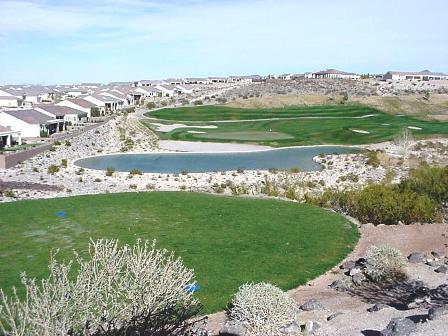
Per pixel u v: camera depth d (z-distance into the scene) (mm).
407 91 148750
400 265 18578
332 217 27969
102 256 9156
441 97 135375
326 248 22828
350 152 71250
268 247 22891
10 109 82500
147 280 8812
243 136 85688
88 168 56594
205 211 29250
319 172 53781
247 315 12844
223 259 21188
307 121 102312
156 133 86375
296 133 89062
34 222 26938
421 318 12508
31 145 67188
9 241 23609
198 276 19094
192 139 81875
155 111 112562
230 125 98000
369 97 131500
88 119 105812
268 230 25531
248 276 19328
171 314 8867
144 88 175250
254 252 22188
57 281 8680
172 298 9023
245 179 50031
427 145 73188
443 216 28219
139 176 50781
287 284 18719
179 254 21672
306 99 128625
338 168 57094
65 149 67250
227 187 44531
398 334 11102
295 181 47500
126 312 8367
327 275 19906
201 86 191625
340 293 17438
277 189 41219
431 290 16109
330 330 12797
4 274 19203
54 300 7859
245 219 27547
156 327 8445
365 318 13438
